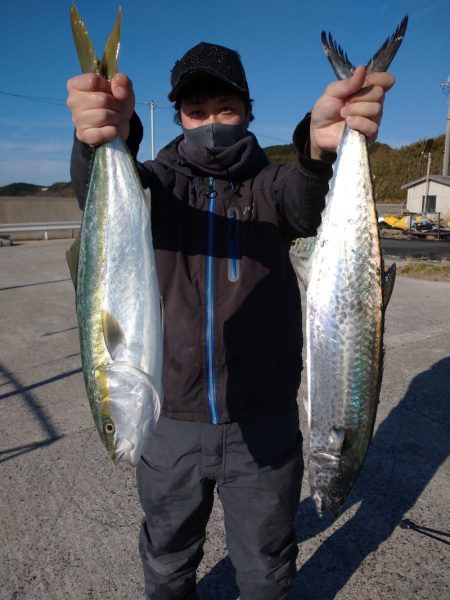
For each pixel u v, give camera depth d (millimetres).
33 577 2285
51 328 6398
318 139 1543
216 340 1741
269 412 1803
